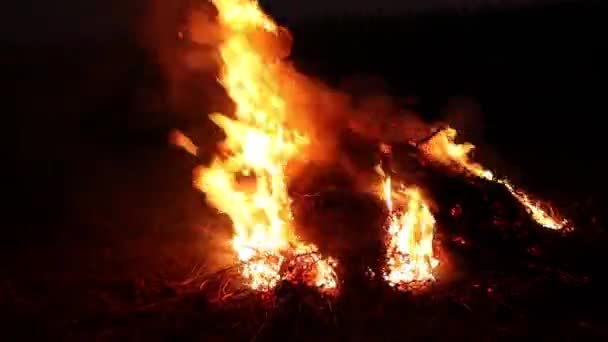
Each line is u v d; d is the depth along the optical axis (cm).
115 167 725
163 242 489
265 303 372
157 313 378
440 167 446
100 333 363
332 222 390
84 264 457
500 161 645
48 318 383
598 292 373
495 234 410
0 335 367
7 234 535
